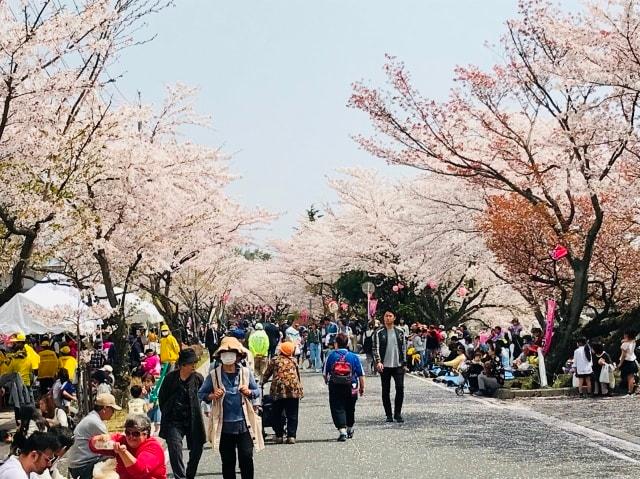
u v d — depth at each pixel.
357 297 53.75
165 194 23.38
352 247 48.75
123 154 21.91
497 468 11.90
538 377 23.56
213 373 10.52
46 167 16.39
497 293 44.03
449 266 36.44
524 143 25.05
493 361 23.42
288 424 15.01
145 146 22.92
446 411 19.55
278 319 84.50
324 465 12.50
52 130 16.22
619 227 27.03
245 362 10.69
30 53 14.05
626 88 19.64
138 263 25.00
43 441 7.19
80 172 17.77
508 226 25.70
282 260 70.88
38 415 11.32
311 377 33.62
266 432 16.45
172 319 32.91
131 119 21.55
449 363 28.38
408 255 37.72
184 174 25.31
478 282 43.91
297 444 14.82
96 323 22.09
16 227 15.04
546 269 26.48
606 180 25.97
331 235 57.62
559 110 24.12
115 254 23.81
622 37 19.42
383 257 48.72
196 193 26.67
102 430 10.12
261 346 20.66
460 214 34.72
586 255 24.12
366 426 17.06
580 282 24.23
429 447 14.01
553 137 21.28
